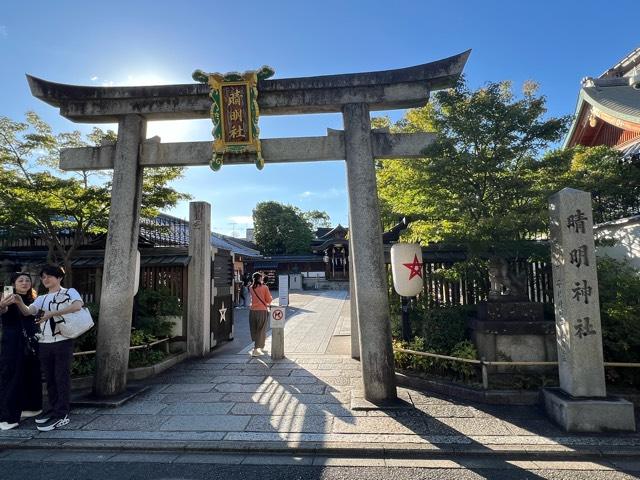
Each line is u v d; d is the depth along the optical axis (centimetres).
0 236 1012
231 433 471
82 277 949
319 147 629
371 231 594
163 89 641
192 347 884
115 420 516
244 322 1520
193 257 918
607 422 460
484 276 740
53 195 908
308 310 1834
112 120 679
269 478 383
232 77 619
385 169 808
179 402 581
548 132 614
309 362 819
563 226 508
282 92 634
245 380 691
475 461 412
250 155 633
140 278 934
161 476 390
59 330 507
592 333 489
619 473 383
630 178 742
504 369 624
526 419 500
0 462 423
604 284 616
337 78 618
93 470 404
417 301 819
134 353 754
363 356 577
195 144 648
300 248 4850
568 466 399
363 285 586
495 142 634
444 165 605
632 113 1033
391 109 653
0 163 920
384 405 545
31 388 530
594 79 1391
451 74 594
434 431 469
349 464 409
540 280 754
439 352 661
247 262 3625
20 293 532
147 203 1020
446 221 630
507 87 650
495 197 645
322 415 523
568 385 495
